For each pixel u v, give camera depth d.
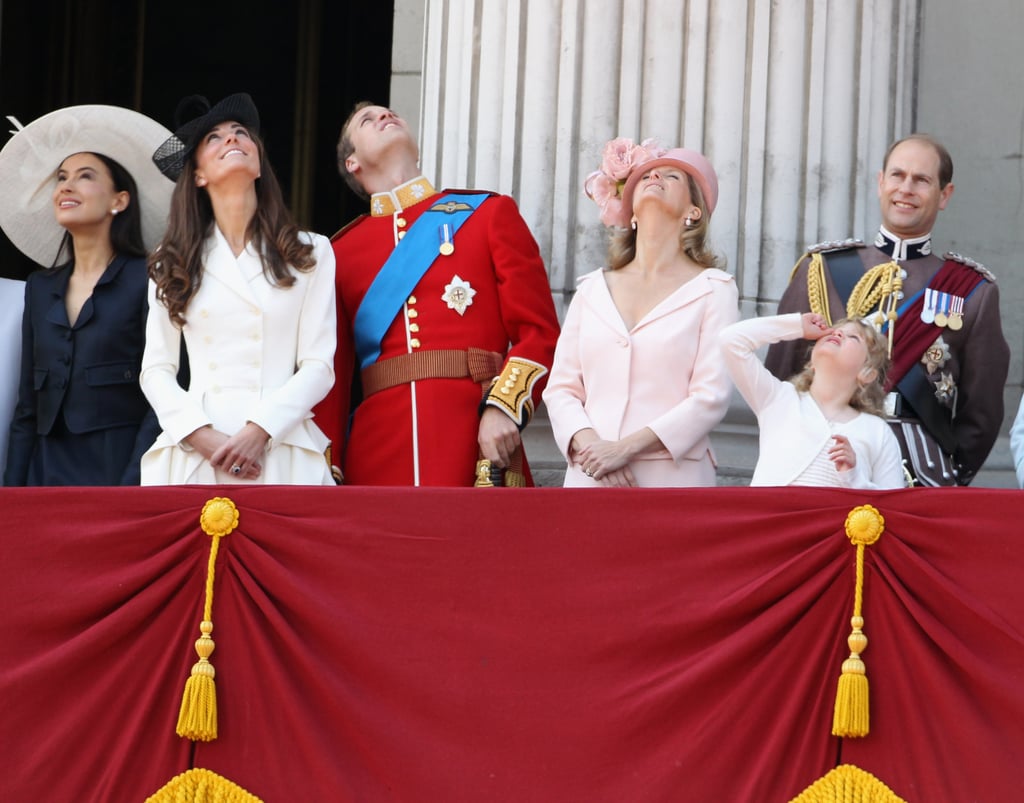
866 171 29.41
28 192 26.45
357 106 26.83
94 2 48.16
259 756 20.42
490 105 29.55
